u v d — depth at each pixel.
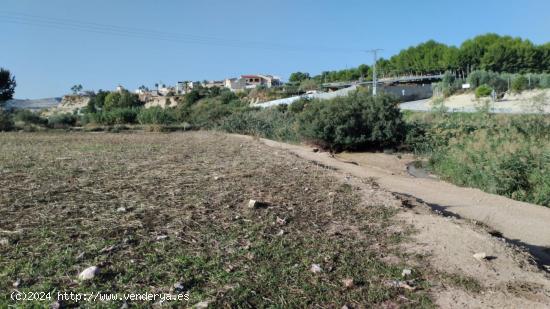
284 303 3.42
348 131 18.81
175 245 4.54
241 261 4.20
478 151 12.70
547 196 9.04
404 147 19.00
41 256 4.08
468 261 4.43
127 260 4.07
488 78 51.28
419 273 4.12
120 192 7.09
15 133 26.69
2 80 49.66
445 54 80.06
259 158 12.37
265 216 5.83
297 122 21.14
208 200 6.62
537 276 4.16
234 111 33.84
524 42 74.56
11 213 5.59
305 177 9.04
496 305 3.54
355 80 93.12
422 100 55.72
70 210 5.80
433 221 5.79
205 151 14.43
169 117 39.03
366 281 3.90
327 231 5.31
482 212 7.82
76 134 26.20
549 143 12.61
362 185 8.31
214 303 3.33
